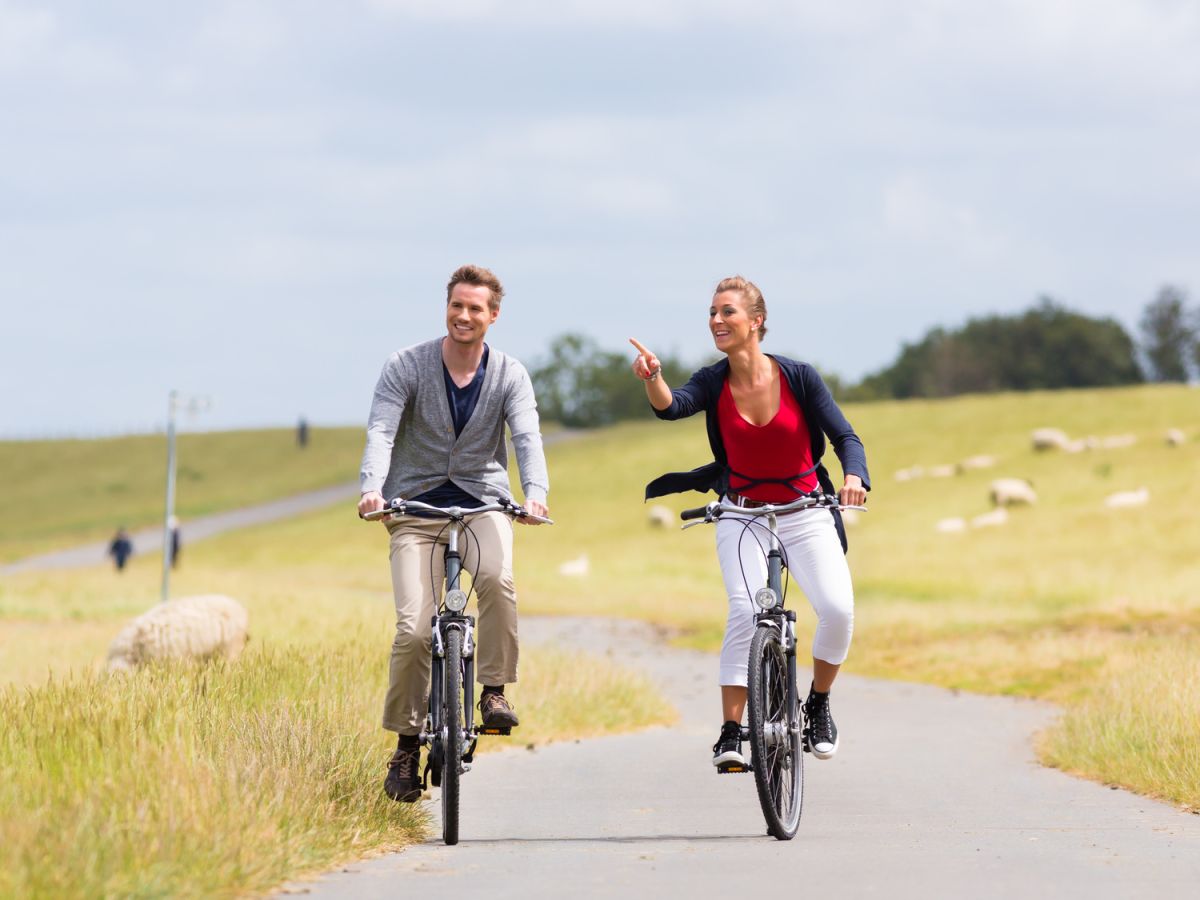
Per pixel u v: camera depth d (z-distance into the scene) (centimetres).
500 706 1912
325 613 6419
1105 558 12719
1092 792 2534
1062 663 6047
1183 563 12181
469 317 1888
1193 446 18062
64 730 1848
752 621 1917
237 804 1573
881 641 7688
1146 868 1579
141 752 1694
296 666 2900
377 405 1894
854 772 2927
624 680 4397
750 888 1448
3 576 15038
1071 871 1555
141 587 12419
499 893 1428
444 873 1559
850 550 14262
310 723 2064
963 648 7006
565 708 3816
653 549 16525
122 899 1276
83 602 10856
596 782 2623
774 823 1822
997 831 1953
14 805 1480
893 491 17912
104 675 2461
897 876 1520
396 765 1922
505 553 1912
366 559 17450
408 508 1838
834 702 5150
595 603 11838
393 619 5422
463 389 1911
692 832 1953
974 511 15938
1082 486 16488
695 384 1956
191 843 1421
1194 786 2370
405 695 1898
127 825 1419
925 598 11400
